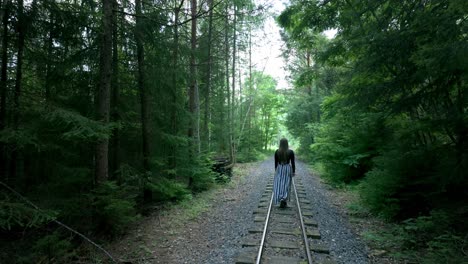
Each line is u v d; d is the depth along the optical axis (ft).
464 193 19.58
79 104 22.94
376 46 20.30
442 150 19.98
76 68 21.67
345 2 28.76
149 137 27.66
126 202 18.83
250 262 15.67
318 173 58.18
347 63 36.81
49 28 17.94
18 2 16.62
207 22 48.44
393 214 23.20
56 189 19.61
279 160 27.91
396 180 22.71
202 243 19.11
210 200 32.50
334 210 27.89
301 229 21.27
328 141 46.34
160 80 25.99
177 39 27.96
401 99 20.10
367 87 22.33
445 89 17.74
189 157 35.40
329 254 17.15
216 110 68.54
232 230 21.49
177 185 28.37
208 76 52.54
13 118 17.28
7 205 12.57
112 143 26.96
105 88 19.74
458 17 14.78
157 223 23.45
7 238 18.07
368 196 25.72
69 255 15.99
